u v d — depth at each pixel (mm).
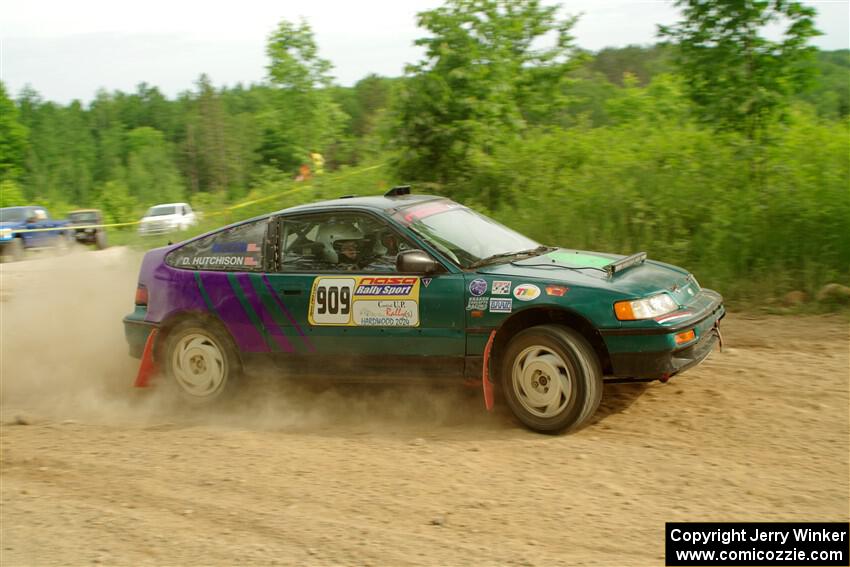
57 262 19312
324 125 26250
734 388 6066
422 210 6219
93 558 4012
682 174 10656
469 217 6473
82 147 115375
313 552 3908
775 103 10398
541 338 5254
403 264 5578
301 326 6059
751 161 10289
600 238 10438
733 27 10398
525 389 5391
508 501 4359
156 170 95500
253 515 4391
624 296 5207
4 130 58531
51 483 5098
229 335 6414
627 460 4840
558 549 3799
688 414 5578
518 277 5484
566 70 15914
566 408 5223
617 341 5188
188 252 6727
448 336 5594
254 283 6250
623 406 5816
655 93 18391
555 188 11703
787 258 9180
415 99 13125
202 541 4117
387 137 13719
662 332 5113
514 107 13859
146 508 4602
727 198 9922
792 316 8281
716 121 10891
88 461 5465
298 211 6316
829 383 6062
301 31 25891
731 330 7891
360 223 6047
